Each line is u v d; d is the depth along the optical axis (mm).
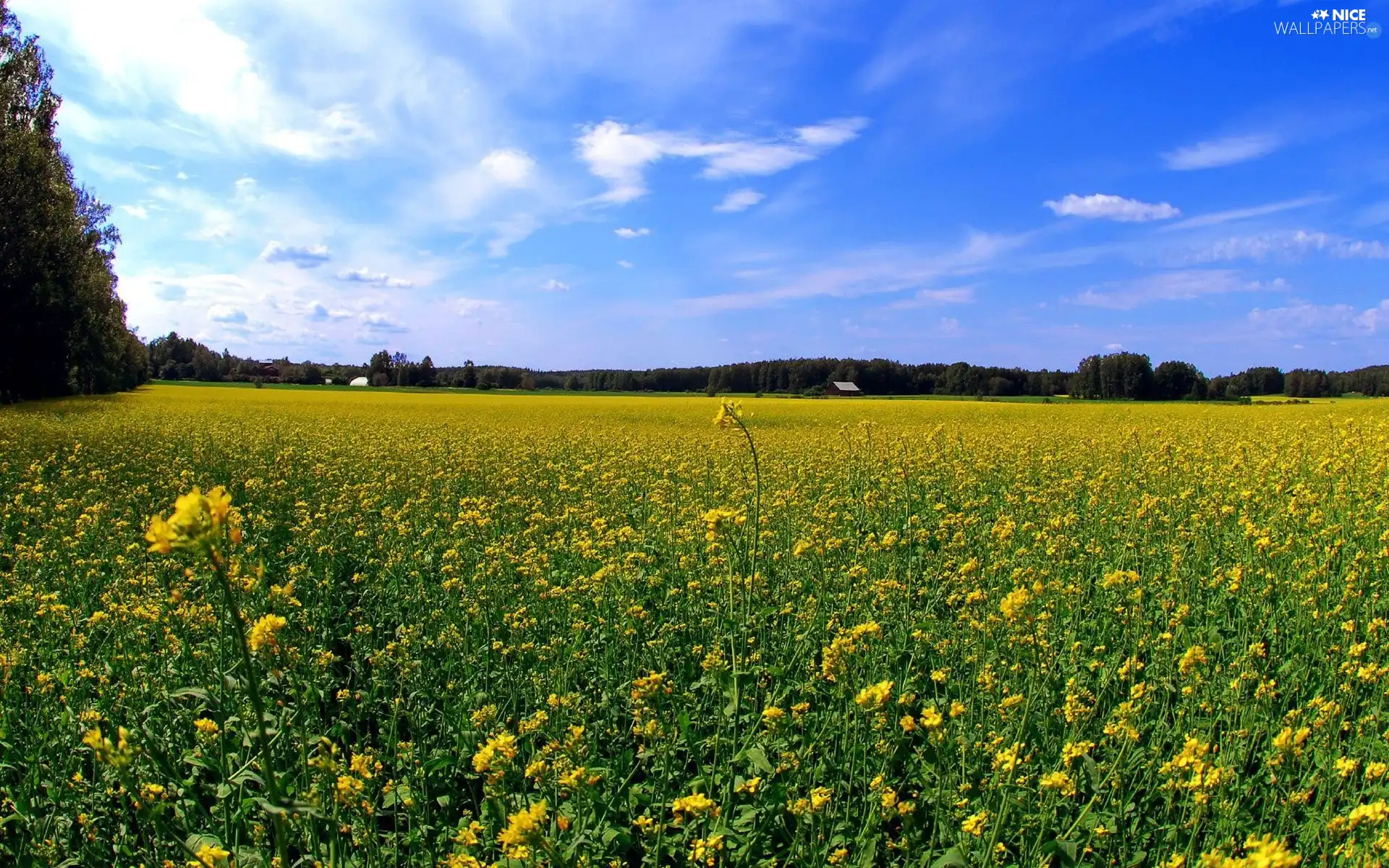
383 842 4121
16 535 10227
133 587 7188
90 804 4270
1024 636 5301
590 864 3611
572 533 9469
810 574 7578
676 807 3516
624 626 6152
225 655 5309
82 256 43219
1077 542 8078
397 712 4980
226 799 3982
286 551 9133
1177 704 5273
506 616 6504
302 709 4004
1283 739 3783
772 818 4043
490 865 3521
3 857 3834
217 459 16875
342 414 35031
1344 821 3363
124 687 4922
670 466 15445
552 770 3918
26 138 38344
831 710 4812
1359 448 13820
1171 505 9648
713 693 5301
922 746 4617
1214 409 41156
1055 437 20625
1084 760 4148
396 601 7375
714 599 6949
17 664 5258
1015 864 3787
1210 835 3762
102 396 57594
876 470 13586
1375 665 4762
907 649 5906
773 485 12219
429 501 12102
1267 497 10180
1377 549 7406
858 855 3842
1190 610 6336
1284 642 6219
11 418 28766
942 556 8125
